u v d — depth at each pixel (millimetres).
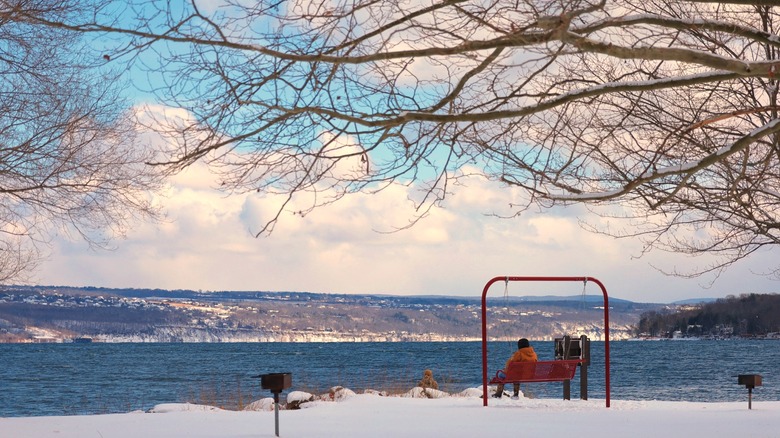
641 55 5895
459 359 80000
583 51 6027
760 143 9781
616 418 11312
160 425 10336
